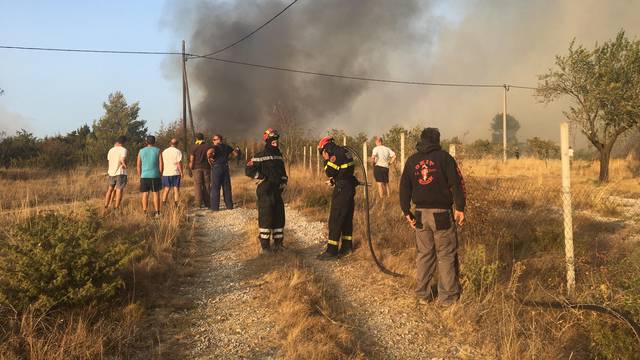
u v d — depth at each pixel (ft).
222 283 17.71
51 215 16.52
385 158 37.22
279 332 12.94
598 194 37.04
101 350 11.20
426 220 14.85
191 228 28.45
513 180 49.93
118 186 31.89
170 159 35.06
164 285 17.04
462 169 23.75
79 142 107.65
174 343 12.44
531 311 13.73
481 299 14.67
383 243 22.49
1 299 12.69
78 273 13.65
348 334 12.67
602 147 53.88
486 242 20.72
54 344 11.21
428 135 15.17
